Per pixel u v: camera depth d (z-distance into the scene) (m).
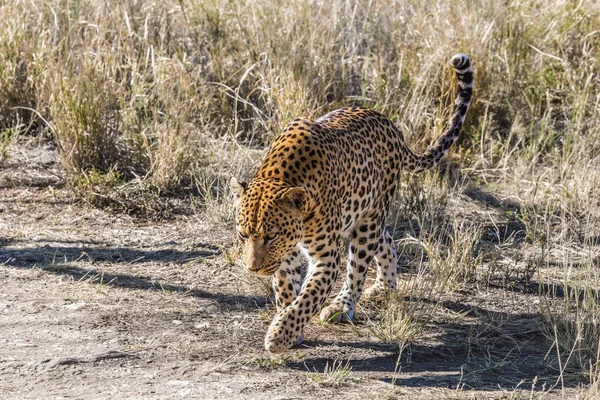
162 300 11.95
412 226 14.84
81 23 19.22
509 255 14.31
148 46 19.05
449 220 15.42
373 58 19.64
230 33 20.09
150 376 9.62
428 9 20.73
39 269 12.83
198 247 14.02
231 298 12.16
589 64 20.05
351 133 11.01
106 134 16.64
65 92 16.64
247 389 9.35
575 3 21.22
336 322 11.44
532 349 11.02
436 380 9.95
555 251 14.48
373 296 12.30
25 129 18.08
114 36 19.20
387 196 11.80
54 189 15.98
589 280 12.30
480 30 19.52
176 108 17.05
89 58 17.31
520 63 19.86
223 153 16.95
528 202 16.31
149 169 16.77
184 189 16.14
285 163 10.09
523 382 10.03
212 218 14.98
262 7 19.95
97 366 9.84
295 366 10.15
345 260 13.66
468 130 18.45
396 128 12.01
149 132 17.41
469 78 12.66
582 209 15.93
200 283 12.65
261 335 10.97
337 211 10.50
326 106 18.27
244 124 18.48
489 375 10.20
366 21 20.23
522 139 18.17
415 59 19.09
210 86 18.80
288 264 10.70
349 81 19.25
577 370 10.38
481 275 13.42
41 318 11.14
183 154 16.34
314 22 19.98
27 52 18.53
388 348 10.83
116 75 18.42
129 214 15.23
